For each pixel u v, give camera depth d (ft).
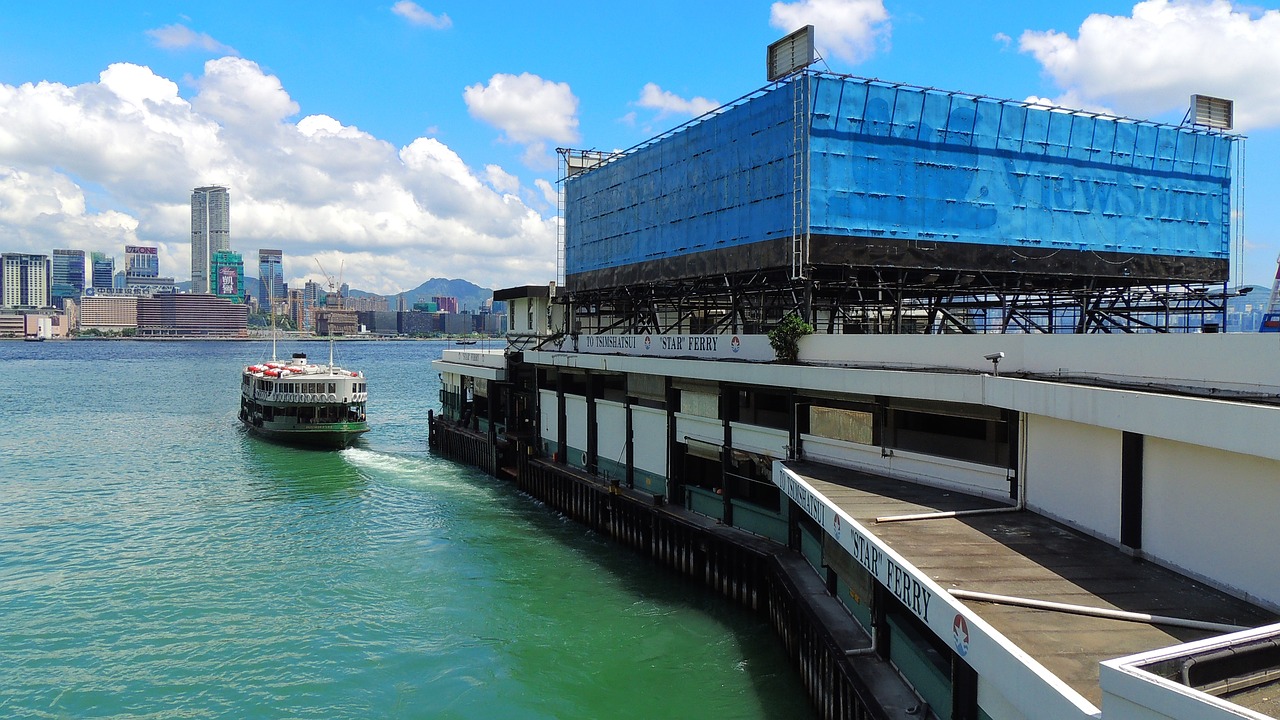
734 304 124.88
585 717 71.15
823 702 67.00
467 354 203.31
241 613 95.96
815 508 69.56
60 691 76.64
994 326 167.73
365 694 75.72
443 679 78.48
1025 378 63.72
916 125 109.09
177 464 198.39
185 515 144.77
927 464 75.66
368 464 199.21
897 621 59.88
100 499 159.02
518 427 177.58
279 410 227.20
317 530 133.59
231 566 114.11
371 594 102.01
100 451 219.41
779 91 107.76
